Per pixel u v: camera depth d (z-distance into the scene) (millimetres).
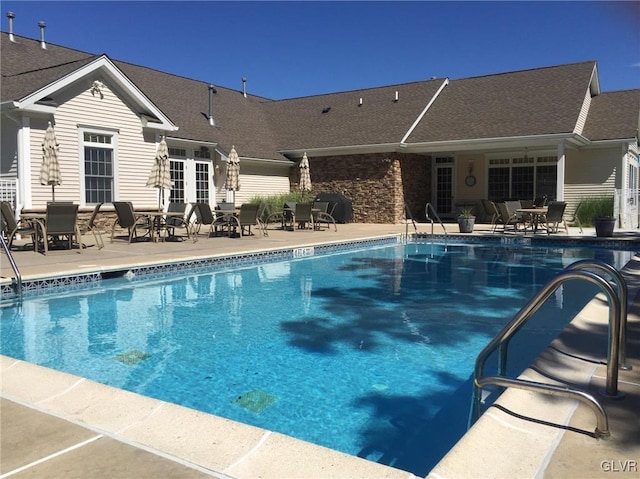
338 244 12656
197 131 18562
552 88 19328
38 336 5238
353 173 20422
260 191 20844
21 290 6855
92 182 14109
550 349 3539
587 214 17938
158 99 19375
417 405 3557
